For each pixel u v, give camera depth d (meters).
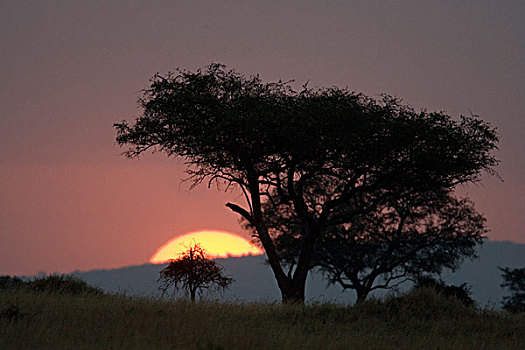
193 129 127.19
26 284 103.00
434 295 89.81
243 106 127.12
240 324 71.31
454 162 127.44
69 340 57.06
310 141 125.44
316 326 73.19
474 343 68.81
